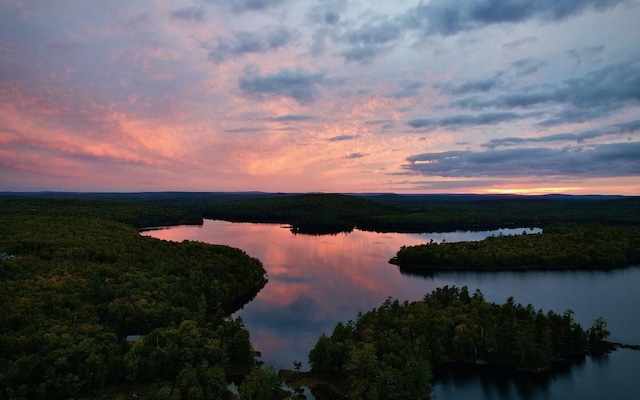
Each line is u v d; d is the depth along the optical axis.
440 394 95.19
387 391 88.50
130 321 114.12
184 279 151.88
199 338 104.00
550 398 94.31
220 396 89.06
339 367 99.12
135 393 90.12
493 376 102.25
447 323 112.00
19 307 109.00
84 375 89.69
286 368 105.50
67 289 125.12
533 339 107.06
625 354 113.38
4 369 86.44
